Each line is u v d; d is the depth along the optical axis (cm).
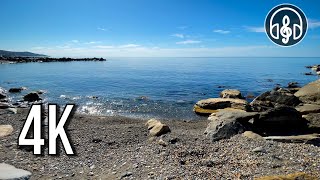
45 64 14138
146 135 1778
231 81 6425
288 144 1492
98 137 1700
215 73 9188
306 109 2214
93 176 1130
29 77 7050
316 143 1524
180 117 2836
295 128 1884
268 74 8731
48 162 1291
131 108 3294
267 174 1059
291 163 1180
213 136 1639
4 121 2061
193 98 4003
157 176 1075
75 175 1143
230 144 1517
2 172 1037
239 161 1233
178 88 5128
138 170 1153
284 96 2512
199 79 6912
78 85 5556
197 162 1231
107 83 5966
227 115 1975
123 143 1614
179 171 1113
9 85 5375
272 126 1867
